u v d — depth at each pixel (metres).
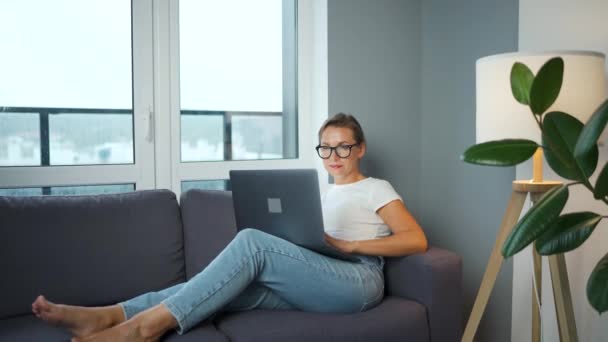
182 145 2.43
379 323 1.67
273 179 1.68
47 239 1.81
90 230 1.87
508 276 2.29
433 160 2.68
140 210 1.99
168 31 2.35
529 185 1.62
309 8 2.64
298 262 1.65
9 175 2.10
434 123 2.66
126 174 2.30
